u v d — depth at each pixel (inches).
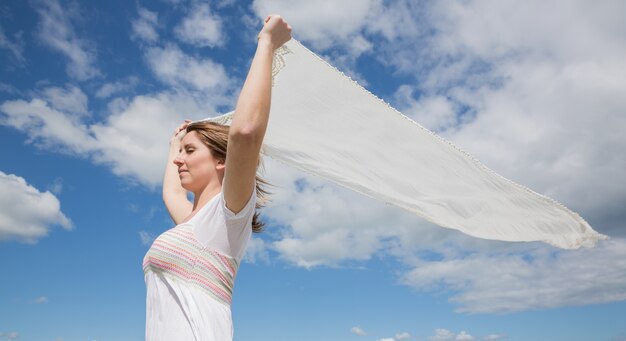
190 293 79.8
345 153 113.7
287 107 113.8
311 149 114.7
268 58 85.0
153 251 83.6
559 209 111.4
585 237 112.6
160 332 79.3
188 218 91.9
